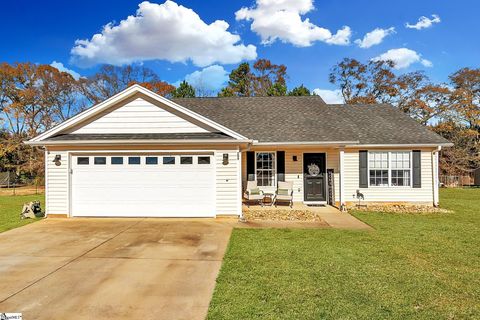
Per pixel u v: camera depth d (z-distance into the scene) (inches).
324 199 539.2
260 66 1553.9
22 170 1217.4
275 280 195.3
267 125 538.3
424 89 1263.5
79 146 411.5
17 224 376.2
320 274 206.1
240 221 392.5
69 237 310.7
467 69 1239.5
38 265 226.7
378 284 189.5
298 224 374.9
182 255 250.5
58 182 413.1
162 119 431.8
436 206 524.1
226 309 156.8
